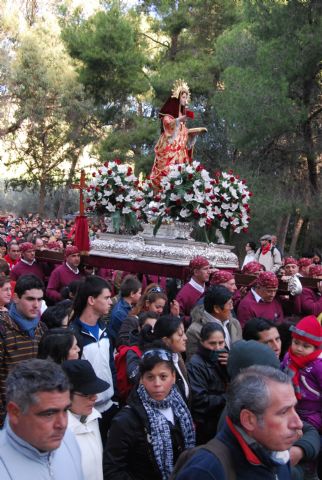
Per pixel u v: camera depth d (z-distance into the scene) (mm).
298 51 19281
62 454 3107
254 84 19094
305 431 3873
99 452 3834
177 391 4309
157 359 4047
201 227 10070
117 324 6879
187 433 4125
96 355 5223
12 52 40000
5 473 2764
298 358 4621
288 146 20656
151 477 3967
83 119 39031
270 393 2742
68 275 9828
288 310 8609
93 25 33062
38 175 42562
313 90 20406
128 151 32625
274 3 20156
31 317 5156
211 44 29875
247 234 20562
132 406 4035
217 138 24734
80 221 11086
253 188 19156
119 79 32688
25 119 40062
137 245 9867
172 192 9594
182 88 11531
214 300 5969
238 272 10422
